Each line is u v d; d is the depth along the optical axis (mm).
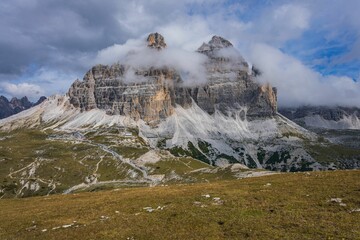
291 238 39031
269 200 55438
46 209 69938
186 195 65625
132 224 50094
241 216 48344
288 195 57406
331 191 56750
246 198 58188
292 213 47750
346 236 38406
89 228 50188
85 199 77125
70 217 59781
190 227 45938
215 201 57969
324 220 43969
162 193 71250
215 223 46625
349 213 46062
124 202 66375
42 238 48469
